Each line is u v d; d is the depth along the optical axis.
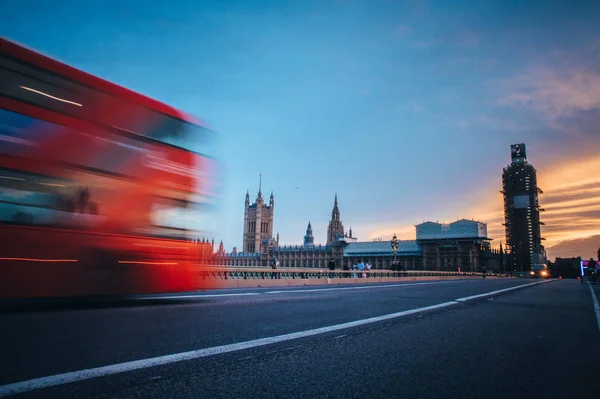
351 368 4.01
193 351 4.32
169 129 9.30
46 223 7.21
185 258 9.30
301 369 3.89
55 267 7.25
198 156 9.83
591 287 29.72
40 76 7.38
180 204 9.30
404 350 4.93
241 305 8.88
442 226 150.62
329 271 27.47
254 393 3.16
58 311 7.28
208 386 3.26
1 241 6.68
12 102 6.96
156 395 3.00
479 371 4.11
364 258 167.75
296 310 8.28
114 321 6.12
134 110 8.73
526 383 3.78
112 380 3.27
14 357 3.83
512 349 5.27
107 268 7.96
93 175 7.89
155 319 6.41
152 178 8.82
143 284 8.47
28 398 2.80
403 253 157.88
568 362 4.70
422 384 3.60
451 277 59.72
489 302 12.12
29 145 7.09
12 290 6.73
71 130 7.66
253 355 4.31
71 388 3.05
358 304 10.09
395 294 14.15
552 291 21.05
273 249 195.38
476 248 143.38
